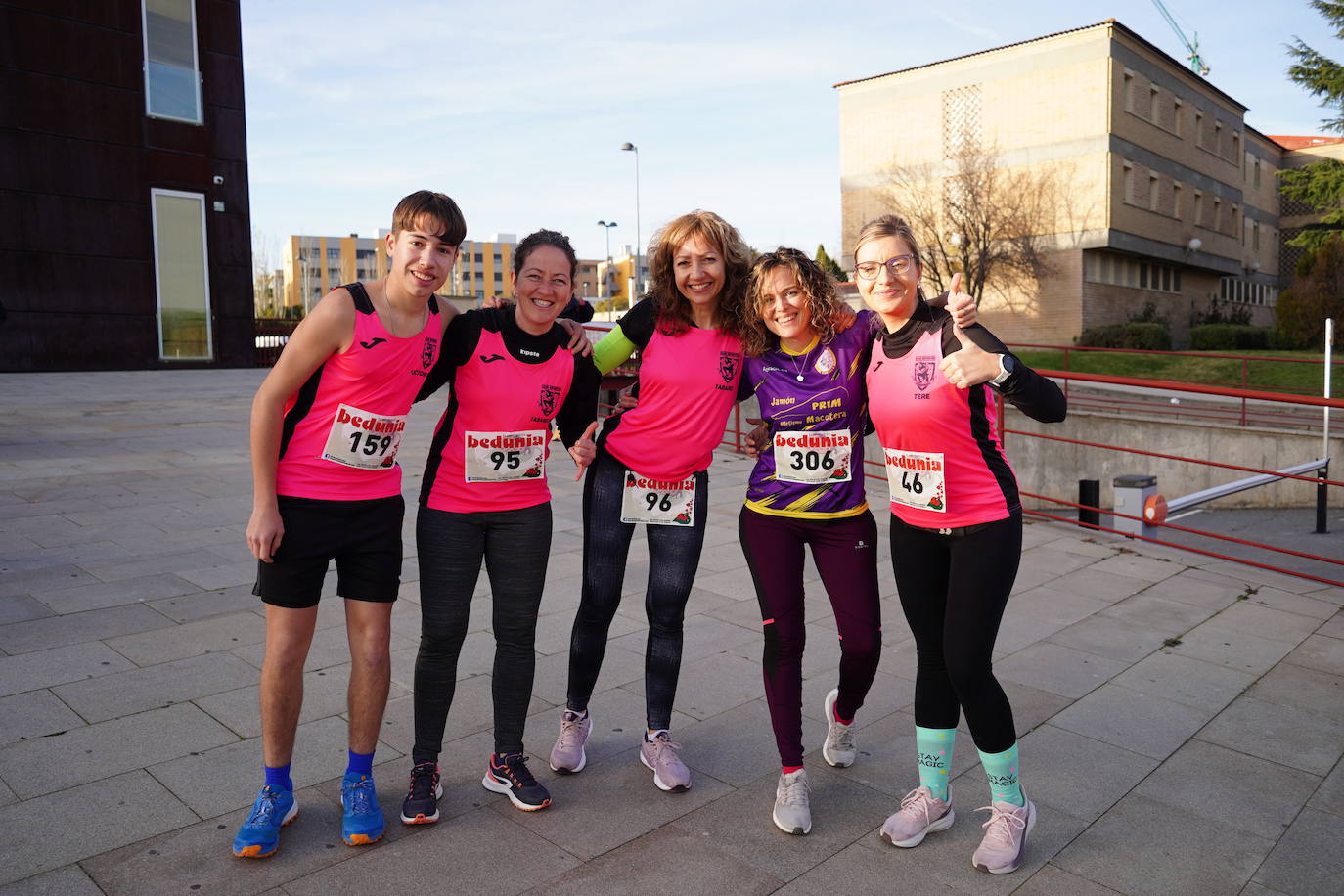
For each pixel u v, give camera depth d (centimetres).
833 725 308
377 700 259
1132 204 2911
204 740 315
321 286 10188
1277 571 552
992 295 3009
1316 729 344
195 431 1069
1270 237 4303
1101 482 1334
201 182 2169
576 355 281
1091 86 2786
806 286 268
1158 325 2669
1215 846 265
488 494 271
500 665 285
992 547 248
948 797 271
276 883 237
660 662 299
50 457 884
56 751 304
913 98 3102
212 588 487
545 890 237
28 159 1938
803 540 288
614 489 296
